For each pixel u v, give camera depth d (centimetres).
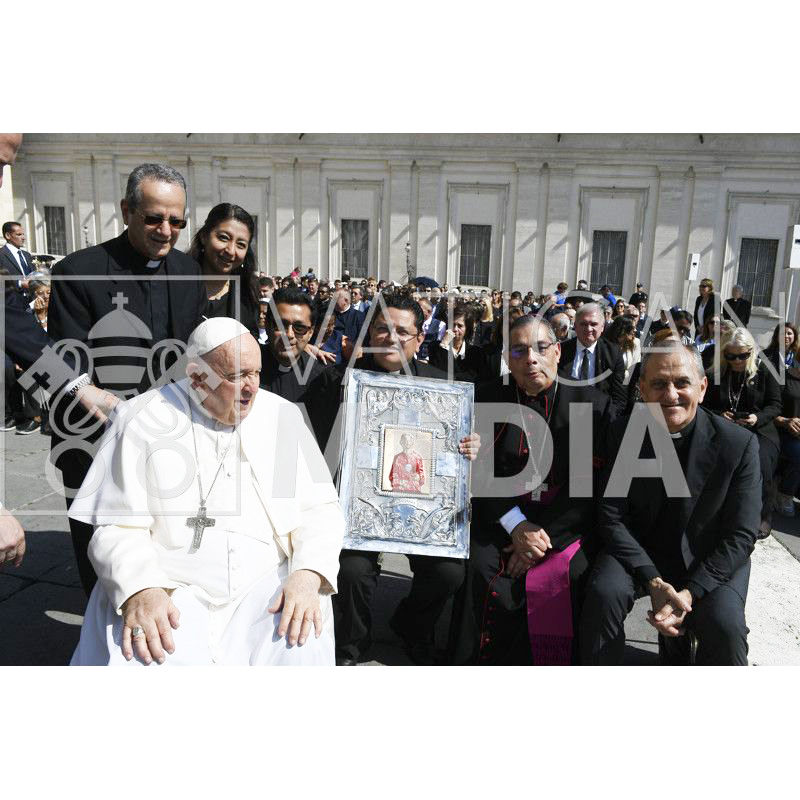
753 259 1944
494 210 2092
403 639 317
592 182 2011
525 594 299
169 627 222
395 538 291
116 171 2291
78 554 301
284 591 242
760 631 354
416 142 2094
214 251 351
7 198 2402
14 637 321
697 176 1933
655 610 270
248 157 2195
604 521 291
